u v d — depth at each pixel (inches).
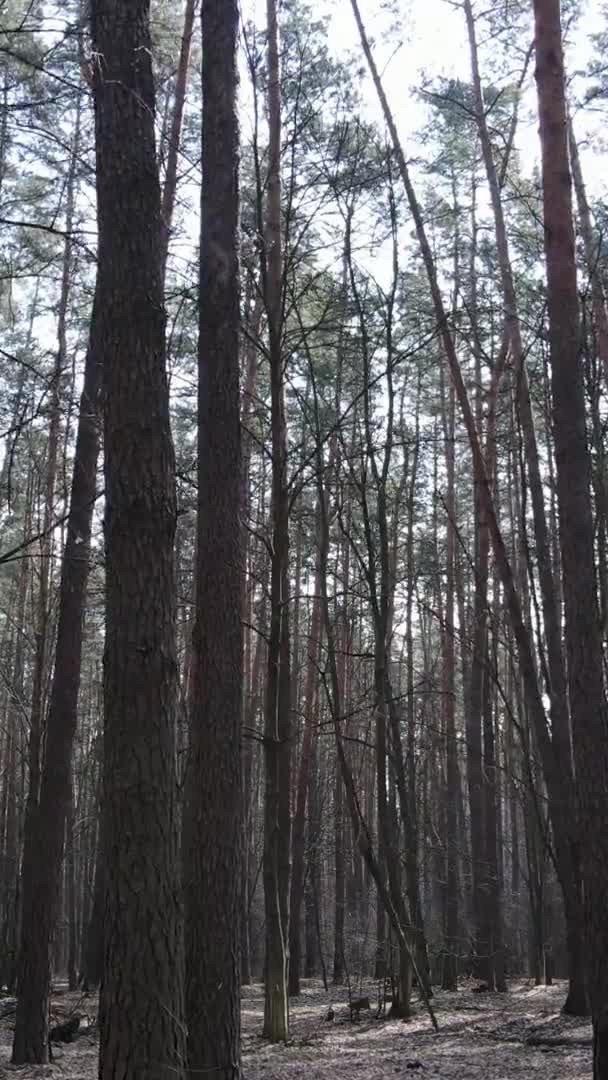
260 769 1280.8
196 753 316.8
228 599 327.0
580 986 545.6
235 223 345.4
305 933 1230.9
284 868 536.7
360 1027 570.9
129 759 200.4
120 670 203.9
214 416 336.2
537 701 555.2
